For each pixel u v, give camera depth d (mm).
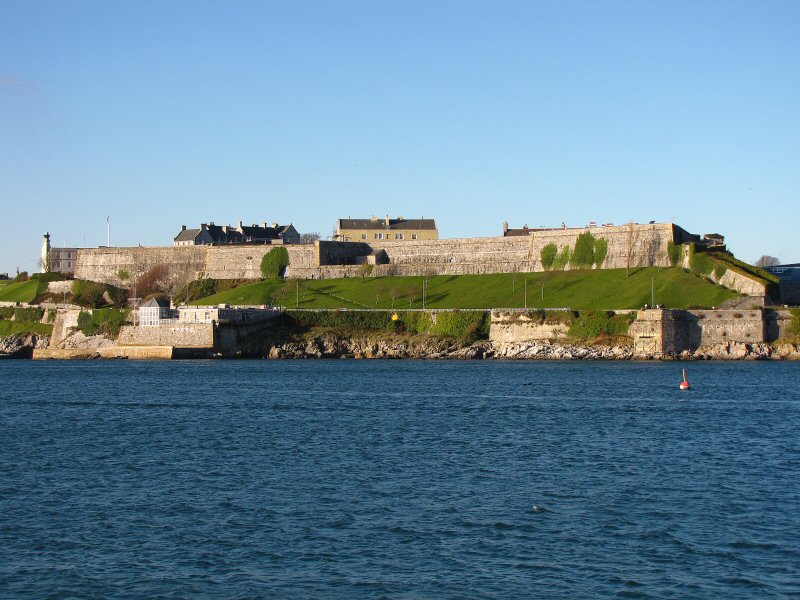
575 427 95500
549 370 175250
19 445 85250
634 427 95312
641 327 199750
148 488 66125
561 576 47188
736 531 54344
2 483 68000
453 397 126000
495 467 73062
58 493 64688
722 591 45125
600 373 166125
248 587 45969
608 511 58844
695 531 54375
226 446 83938
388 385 145375
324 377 163125
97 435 91438
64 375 175875
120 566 49094
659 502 61062
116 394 134625
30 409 115312
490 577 47094
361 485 66562
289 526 55844
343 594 45031
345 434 91062
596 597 44500
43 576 47656
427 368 185375
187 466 74312
